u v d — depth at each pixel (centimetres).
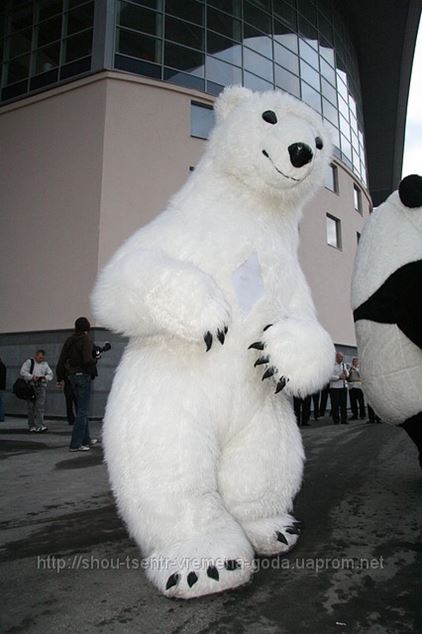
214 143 262
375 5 1966
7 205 1349
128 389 211
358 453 564
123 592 200
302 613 181
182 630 169
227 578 182
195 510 194
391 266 299
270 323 222
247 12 1571
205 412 205
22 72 1456
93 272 1188
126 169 1239
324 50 1884
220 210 236
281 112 247
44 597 197
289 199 249
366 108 2436
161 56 1366
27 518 312
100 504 348
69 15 1394
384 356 304
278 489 224
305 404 948
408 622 175
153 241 225
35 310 1257
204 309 193
